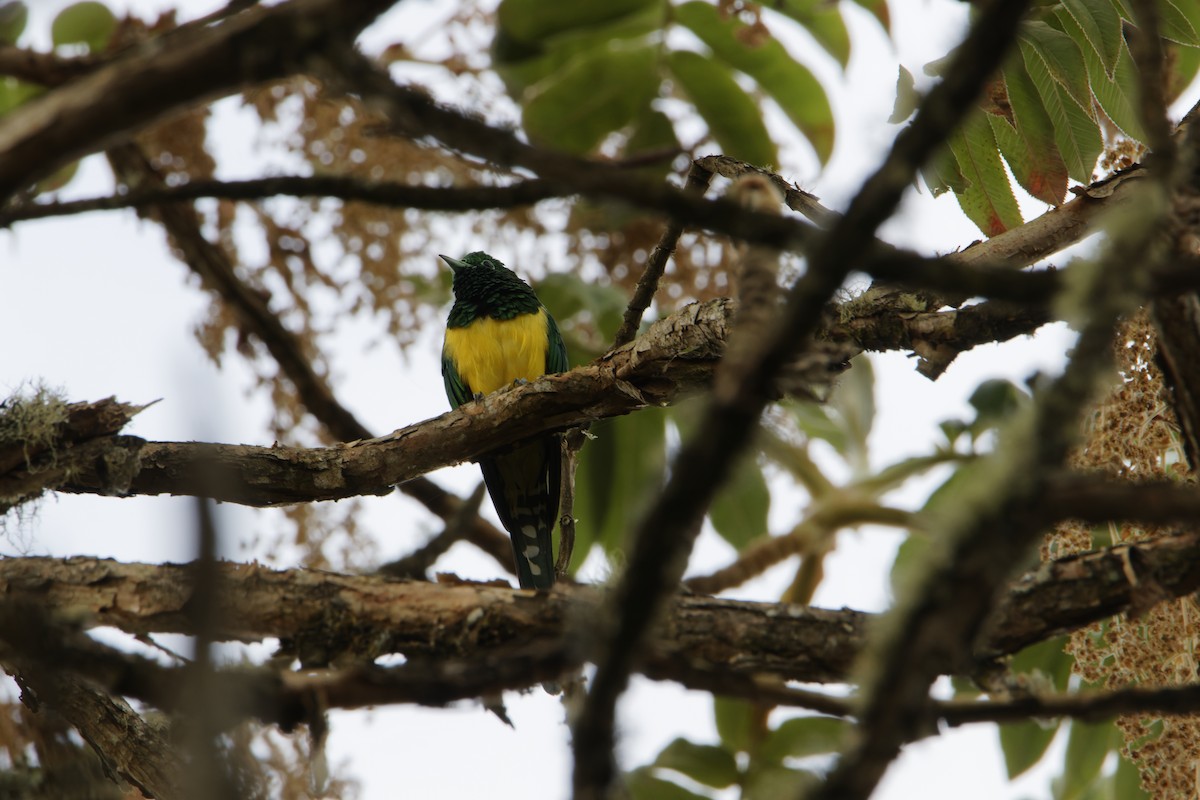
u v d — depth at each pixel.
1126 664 6.80
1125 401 6.64
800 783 4.00
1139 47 4.43
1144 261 3.69
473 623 5.83
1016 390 12.31
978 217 8.01
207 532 3.52
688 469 3.46
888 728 3.64
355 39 4.15
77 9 11.87
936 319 6.87
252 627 5.95
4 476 7.49
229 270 12.87
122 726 7.43
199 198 4.47
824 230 3.78
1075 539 6.82
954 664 4.54
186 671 3.79
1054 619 5.24
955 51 3.52
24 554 6.43
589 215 12.79
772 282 4.13
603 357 8.52
